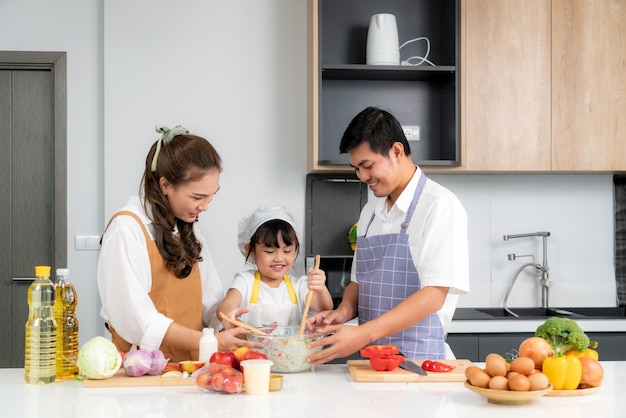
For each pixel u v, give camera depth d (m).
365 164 2.13
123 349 2.13
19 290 3.79
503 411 1.58
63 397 1.71
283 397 1.71
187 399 1.69
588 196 3.83
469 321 3.25
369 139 2.11
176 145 2.05
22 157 3.78
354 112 3.65
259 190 3.67
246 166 3.66
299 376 1.95
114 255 2.02
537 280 3.79
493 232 3.78
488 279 3.77
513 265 3.78
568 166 3.46
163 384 1.82
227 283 3.64
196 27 3.64
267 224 2.58
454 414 1.56
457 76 3.42
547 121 3.45
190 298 2.22
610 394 1.75
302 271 3.65
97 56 3.71
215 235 3.64
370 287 2.25
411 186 2.20
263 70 3.67
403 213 2.22
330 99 3.64
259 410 1.59
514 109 3.44
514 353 3.24
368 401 1.67
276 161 3.68
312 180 3.65
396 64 3.45
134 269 2.03
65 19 3.69
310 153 3.49
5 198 3.77
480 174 3.77
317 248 3.65
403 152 2.17
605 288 3.82
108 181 3.57
